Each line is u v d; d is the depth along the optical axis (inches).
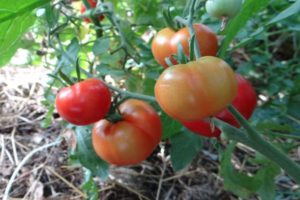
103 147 13.0
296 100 19.4
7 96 24.1
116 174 19.7
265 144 11.4
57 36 16.5
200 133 12.5
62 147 20.8
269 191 15.7
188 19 11.9
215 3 11.0
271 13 20.6
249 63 23.1
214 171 20.2
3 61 16.6
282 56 28.4
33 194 18.9
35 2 14.3
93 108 12.0
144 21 20.0
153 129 13.0
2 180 19.5
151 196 19.1
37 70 25.3
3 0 13.6
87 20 19.1
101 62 17.5
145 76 17.9
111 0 20.6
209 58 10.0
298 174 11.7
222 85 9.7
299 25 18.3
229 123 12.0
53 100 16.9
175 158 16.0
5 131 22.1
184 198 19.1
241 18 11.8
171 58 12.4
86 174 16.7
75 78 14.1
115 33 20.2
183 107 9.7
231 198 19.2
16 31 15.4
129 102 13.3
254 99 12.5
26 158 19.1
